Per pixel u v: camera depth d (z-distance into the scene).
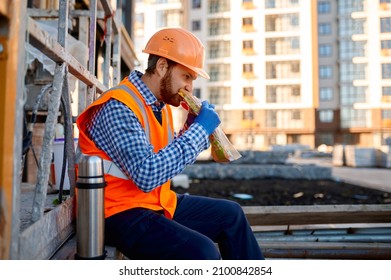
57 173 2.24
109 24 2.88
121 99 1.42
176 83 1.56
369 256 2.25
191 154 1.40
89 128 1.52
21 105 1.00
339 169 15.34
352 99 42.00
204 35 43.09
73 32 4.00
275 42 42.41
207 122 1.49
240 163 15.05
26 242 1.04
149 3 40.38
